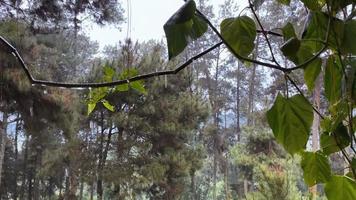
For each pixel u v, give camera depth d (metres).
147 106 11.24
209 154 18.88
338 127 0.56
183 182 12.31
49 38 12.66
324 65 0.56
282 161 4.66
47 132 13.38
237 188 15.16
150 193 12.23
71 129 10.91
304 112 0.55
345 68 0.50
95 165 11.35
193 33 0.46
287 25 0.53
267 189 4.28
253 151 10.91
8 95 9.65
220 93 21.06
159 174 11.22
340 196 0.61
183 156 11.69
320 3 0.54
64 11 8.09
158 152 11.93
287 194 4.18
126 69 0.75
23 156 16.67
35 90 9.62
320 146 0.62
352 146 0.54
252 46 0.51
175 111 11.57
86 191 13.80
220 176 19.19
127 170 11.06
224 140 18.45
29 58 9.28
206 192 19.20
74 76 16.64
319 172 0.61
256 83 16.59
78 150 11.40
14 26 8.41
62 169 12.91
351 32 0.49
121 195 11.06
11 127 15.98
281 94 0.56
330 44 0.51
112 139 11.77
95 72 10.01
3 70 8.66
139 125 11.26
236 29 0.51
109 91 0.77
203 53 0.55
